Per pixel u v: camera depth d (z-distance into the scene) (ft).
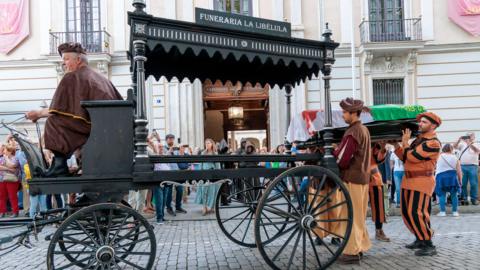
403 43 54.44
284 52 17.54
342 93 56.24
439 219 31.91
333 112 25.62
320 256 19.49
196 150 44.21
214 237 25.45
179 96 54.90
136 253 14.51
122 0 55.98
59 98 15.12
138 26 14.99
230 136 82.43
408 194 19.65
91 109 14.71
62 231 13.66
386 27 57.06
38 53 55.93
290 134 24.67
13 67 55.62
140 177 14.73
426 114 19.39
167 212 36.65
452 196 33.99
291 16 56.34
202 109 56.08
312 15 56.65
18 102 55.36
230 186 21.72
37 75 55.62
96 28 56.85
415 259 18.74
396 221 31.40
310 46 18.12
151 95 53.83
